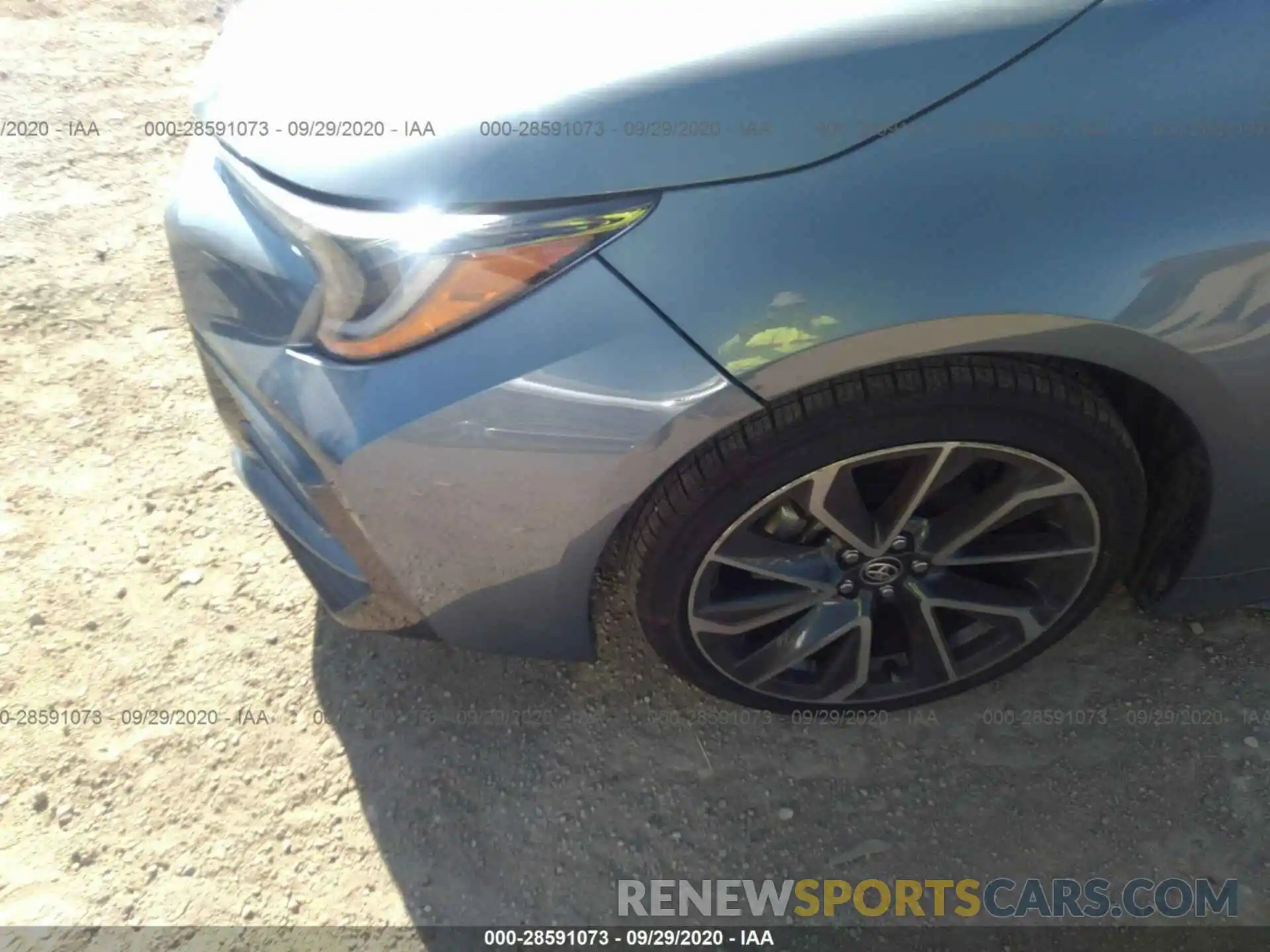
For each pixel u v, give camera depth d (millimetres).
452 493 1415
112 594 2180
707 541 1505
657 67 1305
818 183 1268
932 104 1278
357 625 1769
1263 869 1699
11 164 3404
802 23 1318
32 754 1920
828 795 1822
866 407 1368
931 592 1690
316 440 1399
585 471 1374
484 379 1318
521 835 1799
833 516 1518
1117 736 1859
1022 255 1262
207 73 1668
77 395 2619
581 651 1735
